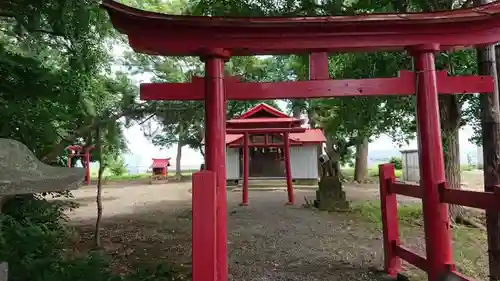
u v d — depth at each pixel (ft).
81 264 11.80
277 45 13.80
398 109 32.07
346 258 20.24
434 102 13.91
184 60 47.80
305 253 21.61
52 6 17.66
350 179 75.87
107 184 79.41
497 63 15.30
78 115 21.68
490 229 14.83
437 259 13.48
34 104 17.19
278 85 14.12
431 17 13.20
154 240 25.89
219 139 13.58
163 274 16.79
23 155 7.56
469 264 18.63
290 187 44.80
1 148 7.32
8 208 15.03
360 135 44.06
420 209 35.53
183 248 23.50
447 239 13.58
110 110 24.12
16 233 11.75
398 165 91.81
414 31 13.74
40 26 19.92
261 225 31.24
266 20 13.10
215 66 13.74
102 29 26.58
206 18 12.97
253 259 20.53
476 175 70.64
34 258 11.63
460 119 29.53
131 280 14.64
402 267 17.99
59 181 7.36
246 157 44.93
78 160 77.56
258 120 43.91
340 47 13.91
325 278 16.84
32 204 16.75
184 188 69.26
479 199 11.51
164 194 59.16
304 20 13.11
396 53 26.73
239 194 57.57
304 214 36.70
